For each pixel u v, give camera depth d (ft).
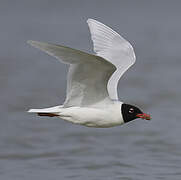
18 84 78.74
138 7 198.90
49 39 125.39
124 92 74.02
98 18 168.76
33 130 57.57
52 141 53.72
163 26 152.56
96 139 54.54
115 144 52.42
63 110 33.37
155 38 131.13
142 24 156.87
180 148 50.19
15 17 170.40
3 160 47.65
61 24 155.94
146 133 56.13
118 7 199.00
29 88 76.23
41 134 56.13
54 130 57.72
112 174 42.39
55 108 33.45
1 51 110.32
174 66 94.27
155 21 163.53
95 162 46.06
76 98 33.01
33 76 85.30
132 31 143.13
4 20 163.02
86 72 31.01
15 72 88.28
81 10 188.65
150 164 45.16
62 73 88.74
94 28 36.73
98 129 58.49
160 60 100.17
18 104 67.56
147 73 87.97
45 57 104.32
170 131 56.34
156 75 86.07
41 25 153.38
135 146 51.57
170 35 135.44
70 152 49.73
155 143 52.26
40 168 44.98
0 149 50.83
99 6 200.34
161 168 43.80
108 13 182.60
